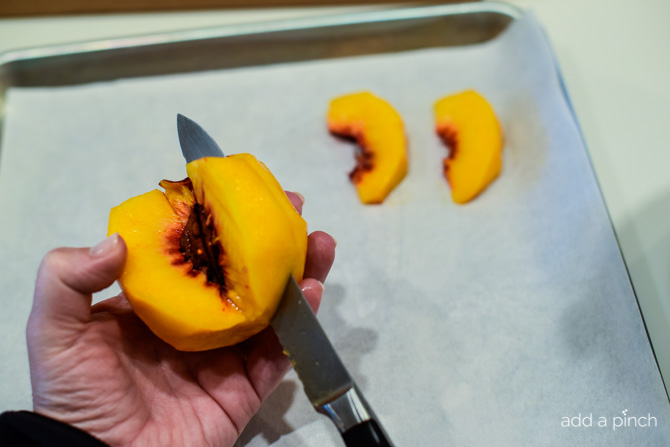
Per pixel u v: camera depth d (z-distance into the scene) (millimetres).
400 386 318
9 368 327
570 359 319
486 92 408
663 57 421
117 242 244
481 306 337
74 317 251
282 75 416
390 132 375
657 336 332
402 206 371
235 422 293
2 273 353
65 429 251
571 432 302
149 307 243
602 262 329
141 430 271
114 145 394
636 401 302
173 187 274
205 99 408
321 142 393
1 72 407
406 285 345
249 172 243
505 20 417
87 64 414
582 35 434
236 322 242
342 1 453
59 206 374
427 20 419
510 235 356
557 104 372
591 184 346
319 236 290
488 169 364
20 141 395
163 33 409
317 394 240
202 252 250
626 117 399
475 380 318
